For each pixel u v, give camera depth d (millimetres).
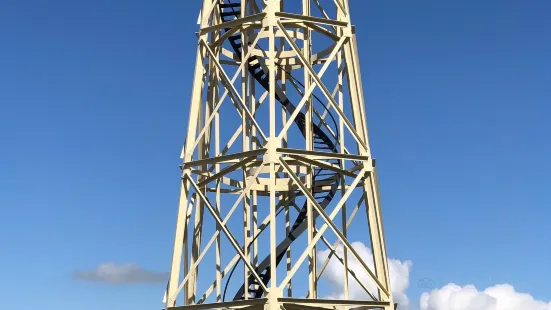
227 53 35438
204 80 33031
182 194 30375
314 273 32594
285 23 31375
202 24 31781
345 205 32688
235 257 34312
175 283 29547
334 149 36000
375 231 30188
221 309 28375
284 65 37156
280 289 27328
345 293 31031
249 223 33781
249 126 35062
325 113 36750
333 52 31047
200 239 32844
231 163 34000
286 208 36438
